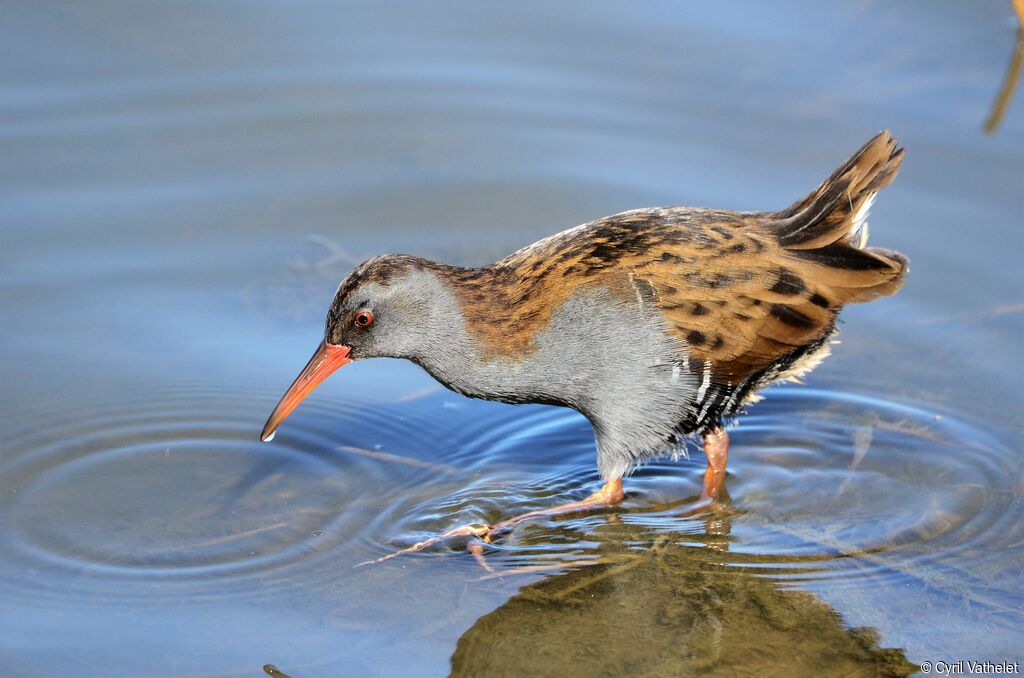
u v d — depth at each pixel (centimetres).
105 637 996
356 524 1152
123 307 1439
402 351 1148
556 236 1161
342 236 1558
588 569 1105
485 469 1262
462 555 1114
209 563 1091
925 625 1021
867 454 1261
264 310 1446
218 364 1376
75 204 1566
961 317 1420
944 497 1185
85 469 1224
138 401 1320
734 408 1175
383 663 973
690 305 1107
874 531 1144
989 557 1096
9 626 1006
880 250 1161
